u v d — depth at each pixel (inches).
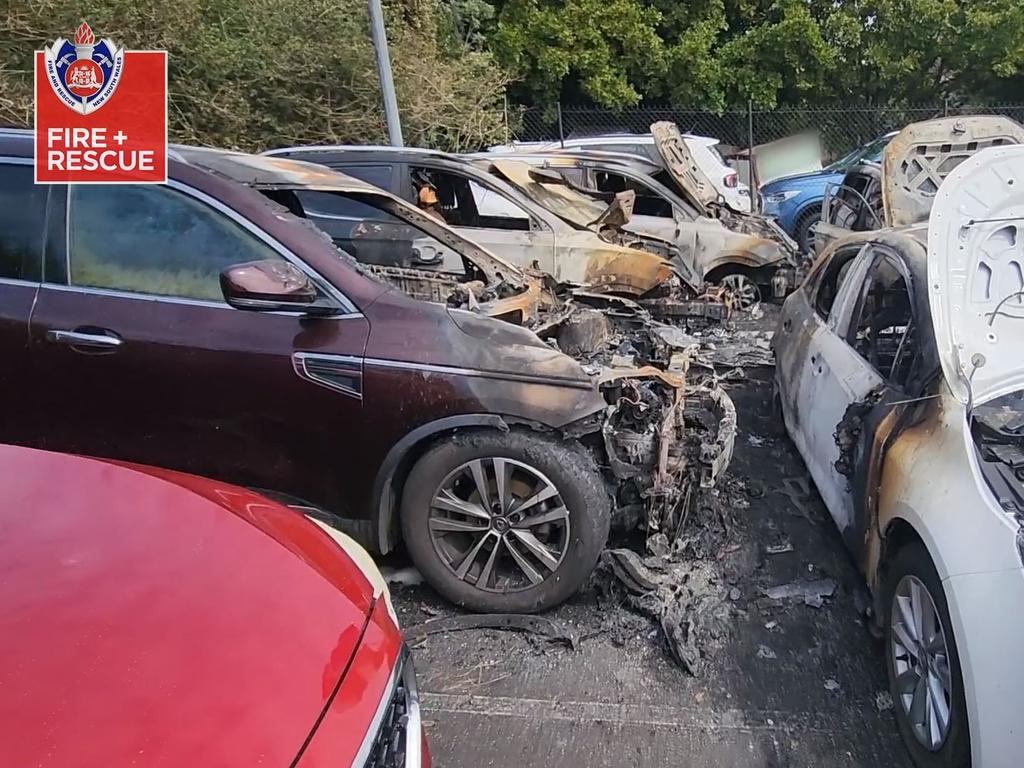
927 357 113.9
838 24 685.9
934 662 96.0
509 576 129.3
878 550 112.9
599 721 109.2
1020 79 699.4
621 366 138.7
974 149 227.0
